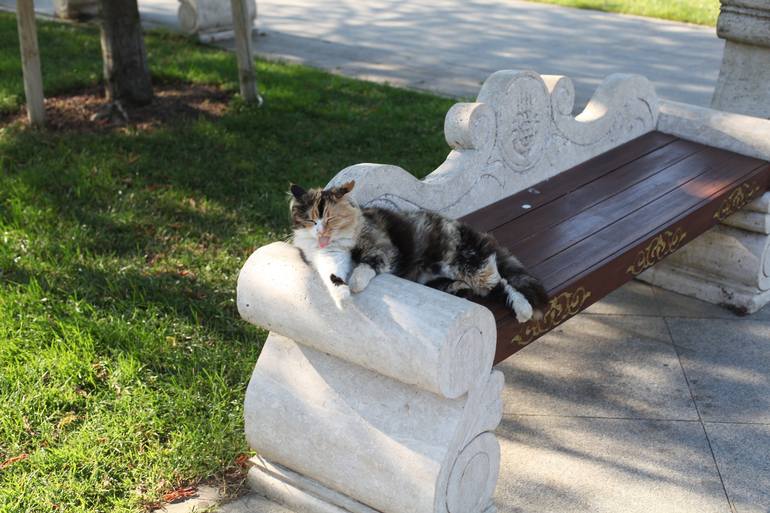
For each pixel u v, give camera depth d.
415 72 5.91
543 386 2.78
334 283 2.14
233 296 3.04
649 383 2.80
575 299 2.43
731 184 2.94
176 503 2.35
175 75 5.17
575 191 2.88
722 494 2.43
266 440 2.35
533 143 2.85
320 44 6.63
